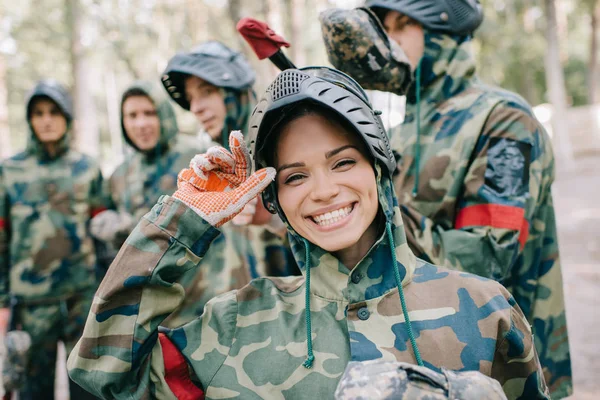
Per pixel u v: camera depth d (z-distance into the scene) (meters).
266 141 1.26
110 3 13.27
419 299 1.23
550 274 2.03
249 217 2.12
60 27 14.39
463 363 1.15
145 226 1.16
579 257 6.52
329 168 1.21
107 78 19.42
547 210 2.03
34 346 2.99
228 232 2.24
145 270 1.12
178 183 1.22
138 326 1.13
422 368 1.00
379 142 1.22
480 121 1.80
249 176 1.21
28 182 3.07
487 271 1.68
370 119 1.23
